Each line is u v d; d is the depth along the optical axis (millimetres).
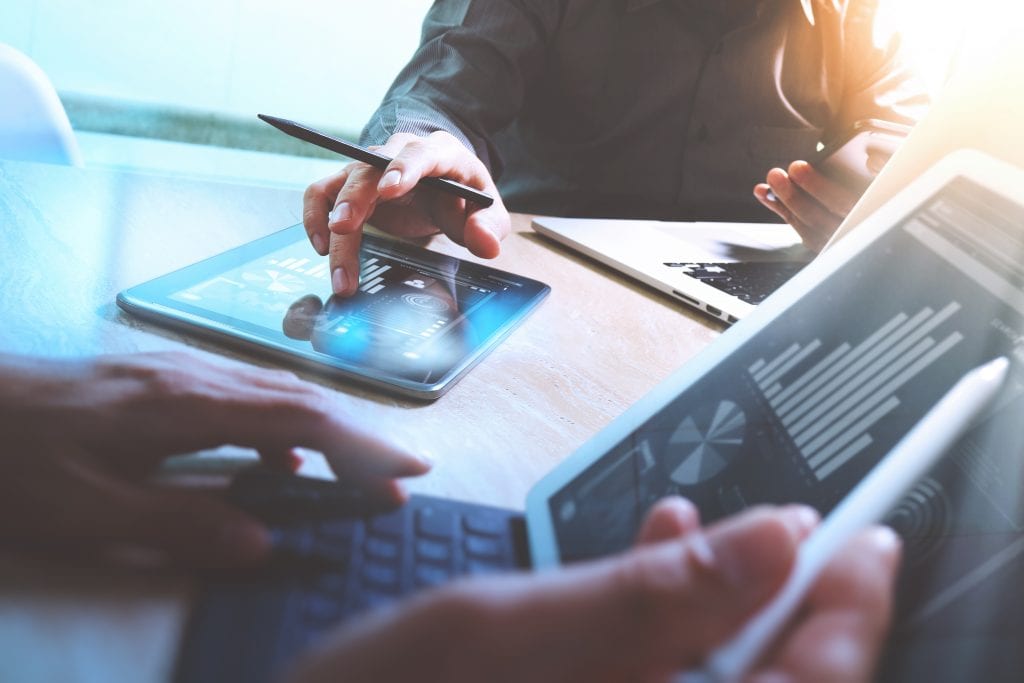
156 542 351
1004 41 554
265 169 3941
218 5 3955
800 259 1046
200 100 4066
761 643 253
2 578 330
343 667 256
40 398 388
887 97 1703
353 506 422
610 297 851
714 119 1616
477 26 1377
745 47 1593
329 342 625
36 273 673
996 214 457
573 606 248
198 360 461
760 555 248
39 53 3867
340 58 4168
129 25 3902
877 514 294
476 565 397
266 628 333
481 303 752
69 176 916
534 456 540
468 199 856
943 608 333
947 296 445
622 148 1623
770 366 483
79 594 332
